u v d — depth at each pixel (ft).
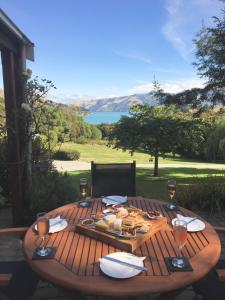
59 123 22.24
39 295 8.20
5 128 13.26
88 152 57.00
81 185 10.40
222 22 18.84
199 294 6.31
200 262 5.77
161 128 26.16
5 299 6.18
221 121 29.01
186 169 34.45
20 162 13.43
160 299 5.47
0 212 15.94
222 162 45.50
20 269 7.10
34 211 13.78
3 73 12.62
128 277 5.24
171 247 6.37
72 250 6.28
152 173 30.66
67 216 8.25
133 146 26.94
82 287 5.06
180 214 8.36
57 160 45.85
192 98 22.82
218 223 13.82
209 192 15.30
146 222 7.19
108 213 7.86
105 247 6.40
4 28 10.78
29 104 13.76
